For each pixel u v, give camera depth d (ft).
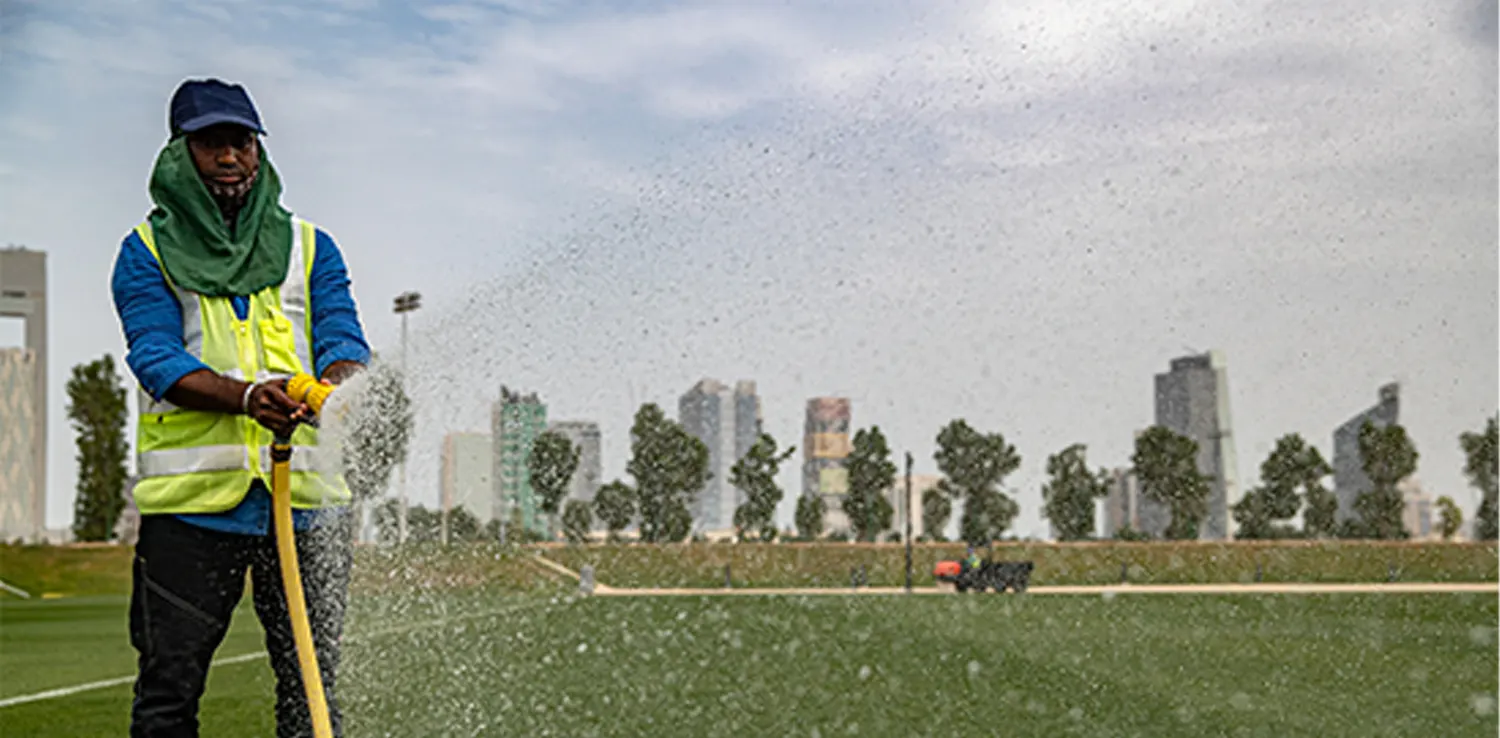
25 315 281.54
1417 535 160.35
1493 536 112.16
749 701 15.26
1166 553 126.52
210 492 7.67
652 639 23.67
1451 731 14.70
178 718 7.67
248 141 8.01
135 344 7.71
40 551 125.39
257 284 8.15
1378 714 16.01
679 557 117.70
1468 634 31.71
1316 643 28.30
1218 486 167.43
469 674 12.01
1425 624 36.86
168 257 7.87
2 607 69.26
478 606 11.84
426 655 10.66
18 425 278.46
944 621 37.99
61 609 65.51
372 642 10.23
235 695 18.49
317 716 7.41
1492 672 20.17
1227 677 19.83
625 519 115.65
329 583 8.29
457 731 10.34
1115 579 129.49
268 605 8.25
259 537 7.97
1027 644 27.84
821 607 47.29
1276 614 43.62
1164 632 32.99
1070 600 58.54
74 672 25.54
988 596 69.82
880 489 161.89
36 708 18.65
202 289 7.91
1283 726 14.82
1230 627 34.42
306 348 8.41
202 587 7.72
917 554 132.05
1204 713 15.76
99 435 163.43
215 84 8.04
